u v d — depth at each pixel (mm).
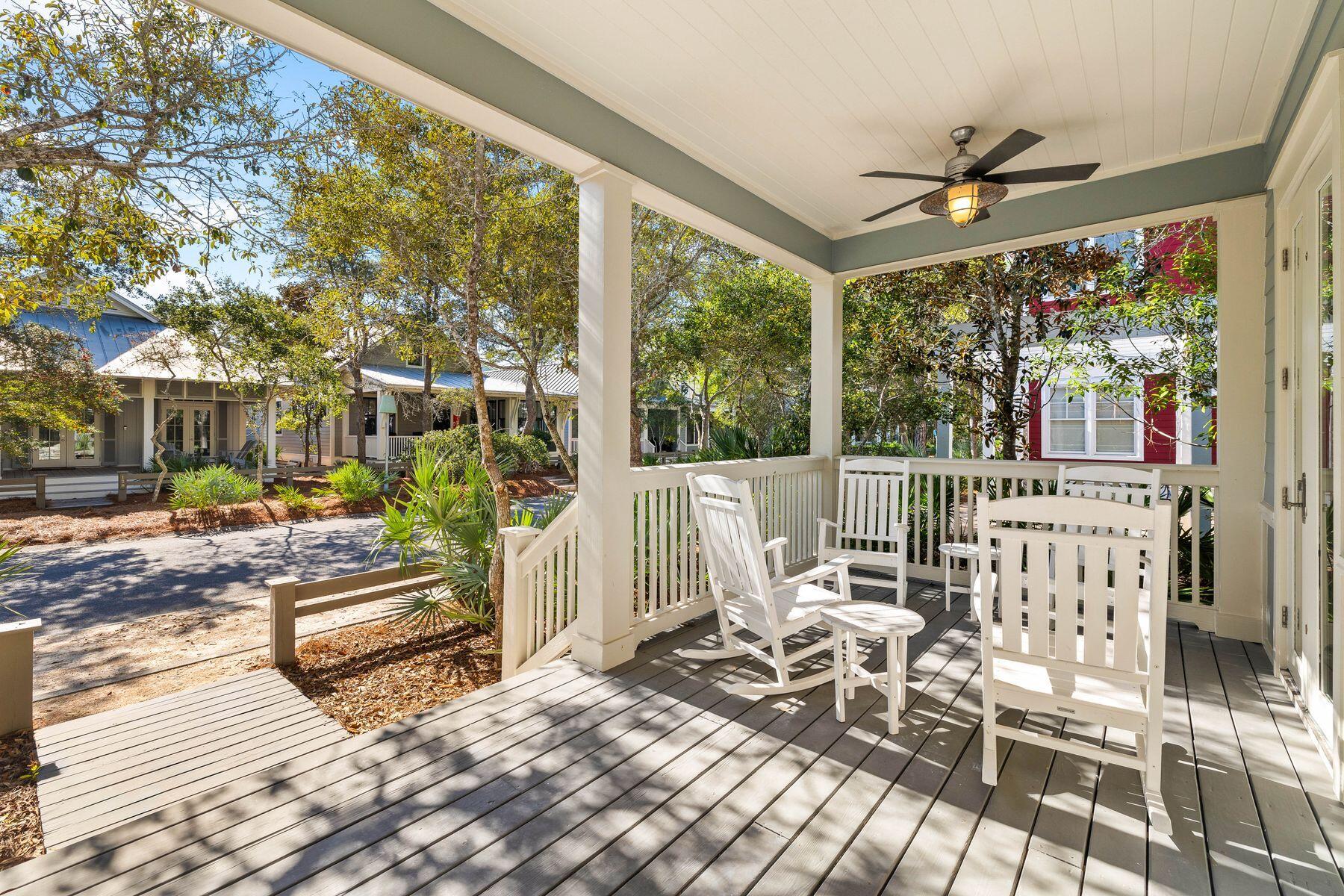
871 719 2604
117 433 14953
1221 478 3623
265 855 1751
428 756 2295
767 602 2697
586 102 3070
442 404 15609
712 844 1804
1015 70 2906
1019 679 2121
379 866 1710
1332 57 2008
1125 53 2756
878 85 3053
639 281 7023
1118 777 2156
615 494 3260
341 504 11281
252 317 11047
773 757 2291
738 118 3381
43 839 2451
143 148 4367
